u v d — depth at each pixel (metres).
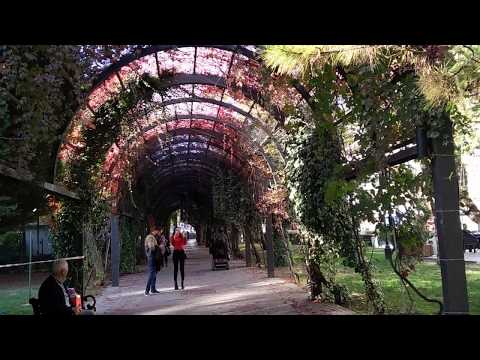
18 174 5.63
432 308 8.87
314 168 9.45
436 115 4.93
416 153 5.50
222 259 21.16
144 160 21.34
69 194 9.09
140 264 26.70
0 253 7.98
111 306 11.14
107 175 14.32
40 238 10.31
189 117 15.65
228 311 9.48
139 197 24.19
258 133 15.24
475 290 11.34
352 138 7.52
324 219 9.20
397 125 5.72
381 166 6.07
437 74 4.16
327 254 9.64
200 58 10.91
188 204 46.12
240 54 9.50
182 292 13.46
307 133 9.45
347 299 9.95
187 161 29.20
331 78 5.88
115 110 11.51
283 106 9.94
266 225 16.42
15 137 5.45
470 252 30.23
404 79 5.21
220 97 13.14
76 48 6.24
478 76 4.15
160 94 11.97
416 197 6.48
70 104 7.13
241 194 21.20
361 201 6.61
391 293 10.76
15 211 6.34
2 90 5.07
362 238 8.87
